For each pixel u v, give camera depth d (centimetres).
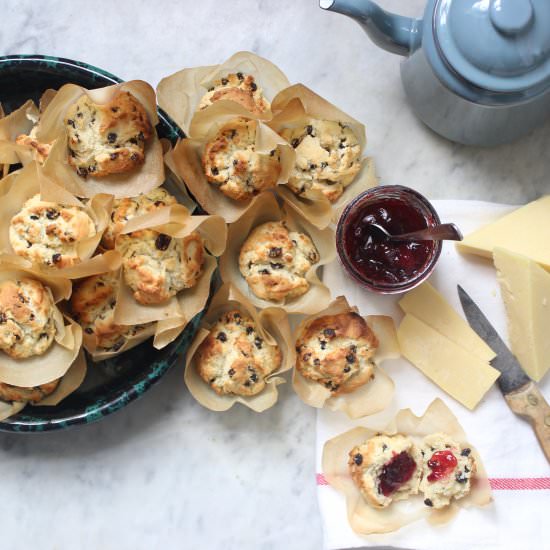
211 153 87
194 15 94
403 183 94
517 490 91
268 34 94
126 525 92
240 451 92
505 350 91
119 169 86
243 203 89
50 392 87
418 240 87
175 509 92
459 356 91
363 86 94
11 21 94
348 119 88
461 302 92
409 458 89
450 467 89
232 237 90
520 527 91
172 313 86
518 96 84
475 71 83
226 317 89
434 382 92
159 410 93
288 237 89
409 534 90
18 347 84
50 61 86
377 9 84
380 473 89
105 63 94
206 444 92
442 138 94
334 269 92
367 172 90
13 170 89
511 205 94
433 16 83
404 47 86
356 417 90
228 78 90
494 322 93
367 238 88
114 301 87
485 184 94
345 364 89
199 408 93
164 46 94
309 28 94
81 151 86
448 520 90
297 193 90
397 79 94
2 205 85
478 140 91
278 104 88
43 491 92
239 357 88
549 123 94
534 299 89
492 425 92
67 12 94
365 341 89
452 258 93
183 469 92
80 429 92
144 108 86
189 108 90
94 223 86
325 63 94
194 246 86
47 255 84
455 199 94
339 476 90
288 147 86
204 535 92
